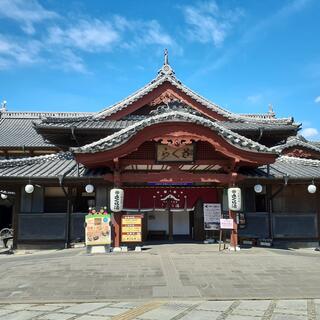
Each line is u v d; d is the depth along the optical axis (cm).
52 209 1730
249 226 1709
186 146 1396
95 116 1880
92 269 1095
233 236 1402
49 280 1001
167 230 1797
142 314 728
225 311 748
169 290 905
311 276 1031
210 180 1420
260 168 1745
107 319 699
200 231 1706
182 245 1512
